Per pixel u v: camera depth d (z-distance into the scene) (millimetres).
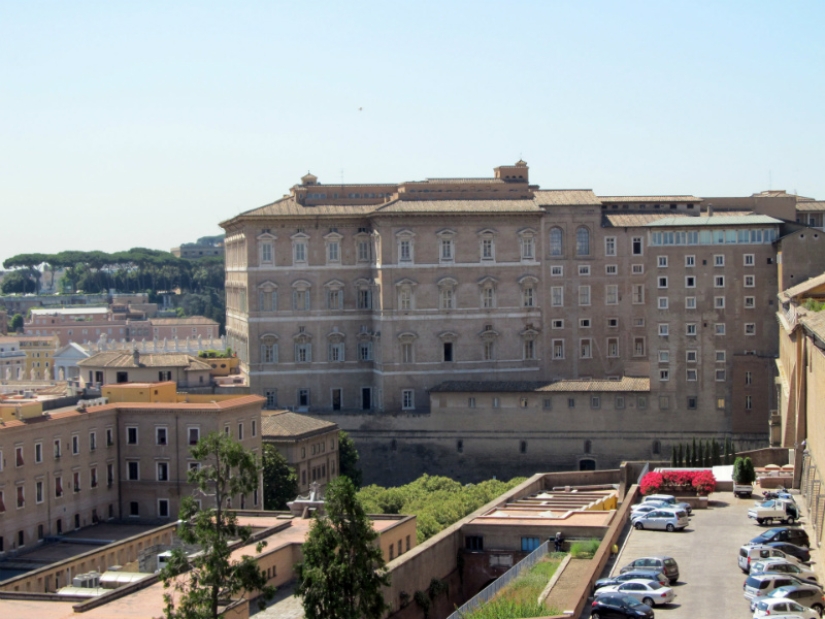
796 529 111188
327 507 94250
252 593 108750
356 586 93375
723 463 175375
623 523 124188
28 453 156000
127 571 112875
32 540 156500
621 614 89125
